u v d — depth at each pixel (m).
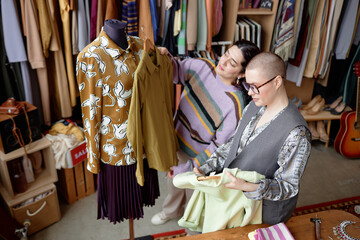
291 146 1.39
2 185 2.57
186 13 2.84
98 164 1.84
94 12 2.62
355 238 1.50
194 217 1.72
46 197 2.59
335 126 4.18
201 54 3.16
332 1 3.27
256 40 3.34
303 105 4.05
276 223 1.57
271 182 1.37
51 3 2.51
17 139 2.38
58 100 2.96
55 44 2.63
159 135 1.85
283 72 1.40
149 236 2.65
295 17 3.28
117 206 2.04
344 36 3.51
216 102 1.98
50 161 2.63
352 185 3.36
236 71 1.83
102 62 1.65
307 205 3.07
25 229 2.37
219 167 1.74
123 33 1.69
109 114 1.76
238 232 1.54
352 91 3.72
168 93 1.96
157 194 2.23
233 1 3.10
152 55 1.81
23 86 2.77
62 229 2.70
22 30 2.64
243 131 1.61
